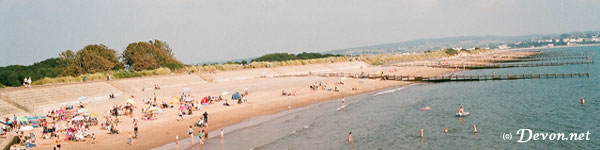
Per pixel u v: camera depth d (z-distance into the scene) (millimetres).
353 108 67625
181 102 73750
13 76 120812
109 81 105750
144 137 46625
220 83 125688
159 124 53812
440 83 104375
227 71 151000
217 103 73125
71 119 54188
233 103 73188
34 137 44031
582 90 80750
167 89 108188
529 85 92438
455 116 58281
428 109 64750
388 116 59500
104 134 47750
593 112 57344
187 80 128375
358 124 54156
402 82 107688
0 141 39375
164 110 65062
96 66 131125
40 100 74250
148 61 152750
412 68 167375
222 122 56375
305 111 65375
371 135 47781
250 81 127688
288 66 178250
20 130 46594
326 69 185625
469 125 52188
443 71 148875
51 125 53000
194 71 150875
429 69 159375
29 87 80812
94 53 133500
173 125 53344
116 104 70375
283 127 52594
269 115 62312
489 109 63062
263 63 175000
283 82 115062
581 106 62594
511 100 71312
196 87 111938
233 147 42344
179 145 43031
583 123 50938
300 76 139375
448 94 82500
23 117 51875
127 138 45875
